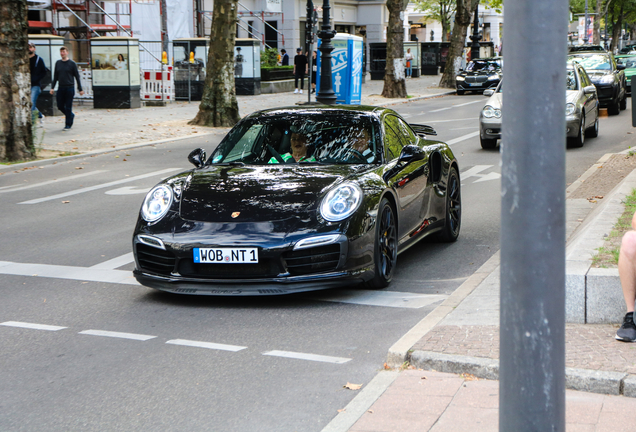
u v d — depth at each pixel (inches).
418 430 135.9
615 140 638.5
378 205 232.5
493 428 135.0
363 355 180.4
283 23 1712.6
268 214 222.5
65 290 247.0
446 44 2096.5
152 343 192.7
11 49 552.4
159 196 238.5
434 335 179.5
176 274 223.1
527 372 90.7
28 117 567.2
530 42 87.2
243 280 216.1
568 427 133.9
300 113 279.1
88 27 1200.8
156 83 1047.0
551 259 89.4
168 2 1407.5
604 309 183.9
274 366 174.6
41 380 168.7
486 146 610.5
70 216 375.9
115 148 631.2
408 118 887.1
